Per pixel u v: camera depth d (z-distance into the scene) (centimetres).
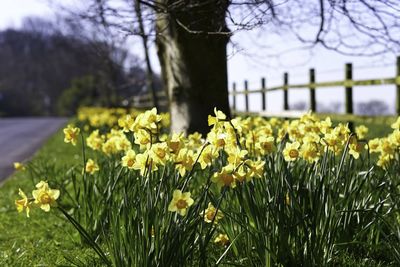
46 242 480
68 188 691
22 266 409
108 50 1627
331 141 356
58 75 9338
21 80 9806
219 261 313
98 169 489
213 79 760
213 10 506
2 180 954
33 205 307
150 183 300
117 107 2108
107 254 398
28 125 3512
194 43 741
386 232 385
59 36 2284
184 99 764
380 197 400
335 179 341
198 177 488
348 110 1020
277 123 630
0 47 10156
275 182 347
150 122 314
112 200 419
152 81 1427
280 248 327
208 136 313
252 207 324
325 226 330
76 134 459
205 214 323
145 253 297
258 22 427
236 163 300
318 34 596
